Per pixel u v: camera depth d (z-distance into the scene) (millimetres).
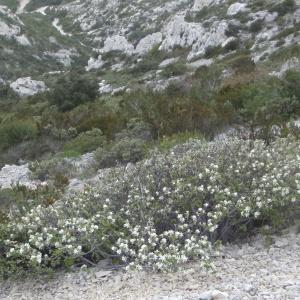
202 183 6562
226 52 45219
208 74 22406
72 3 127812
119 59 68438
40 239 5887
